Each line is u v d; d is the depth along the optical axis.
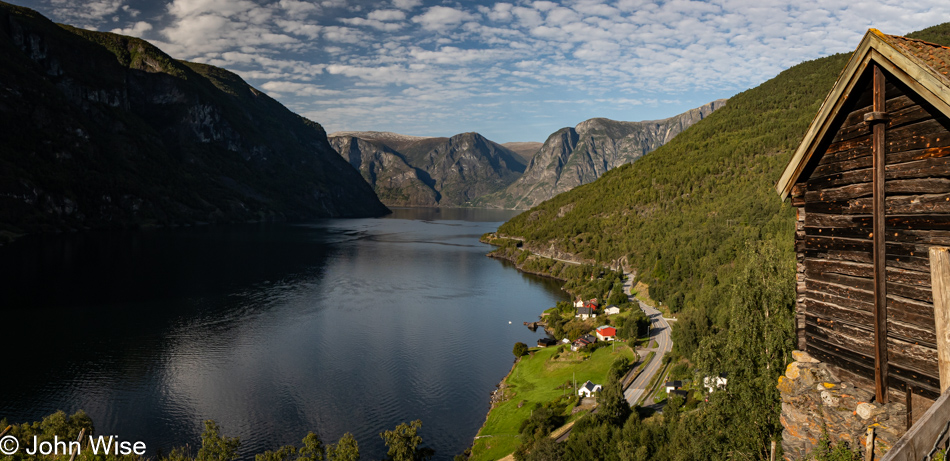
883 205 12.41
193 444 68.75
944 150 11.02
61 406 79.19
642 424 55.59
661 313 129.50
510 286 186.12
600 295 155.50
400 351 108.88
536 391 85.94
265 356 104.06
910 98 11.73
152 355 102.88
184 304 143.75
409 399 84.94
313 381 91.69
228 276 186.12
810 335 14.90
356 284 180.88
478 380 93.81
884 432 11.88
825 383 13.74
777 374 19.38
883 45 12.01
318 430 73.75
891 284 12.16
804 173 15.16
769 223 137.00
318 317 134.75
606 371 89.56
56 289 154.38
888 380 12.20
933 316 11.14
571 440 54.66
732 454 20.62
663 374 85.19
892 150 12.23
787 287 19.92
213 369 96.38
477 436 72.06
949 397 8.45
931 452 7.91
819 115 14.09
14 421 73.69
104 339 111.62
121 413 77.56
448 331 124.88
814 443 13.72
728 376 20.83
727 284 91.19
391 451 60.75
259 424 75.31
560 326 120.75
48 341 109.00
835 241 14.05
